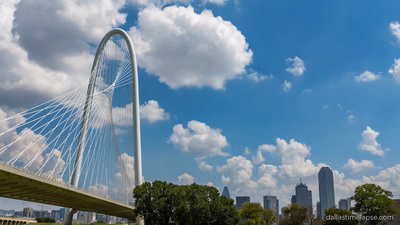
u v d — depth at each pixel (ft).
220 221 287.89
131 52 392.88
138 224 329.93
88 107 330.54
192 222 272.51
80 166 309.83
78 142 317.42
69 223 314.35
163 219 271.08
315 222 464.65
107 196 272.72
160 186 282.56
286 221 450.30
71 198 236.22
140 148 381.40
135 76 391.65
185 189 284.20
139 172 374.02
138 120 385.91
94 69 355.77
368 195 298.35
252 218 444.96
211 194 298.97
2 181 166.20
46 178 182.19
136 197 277.64
